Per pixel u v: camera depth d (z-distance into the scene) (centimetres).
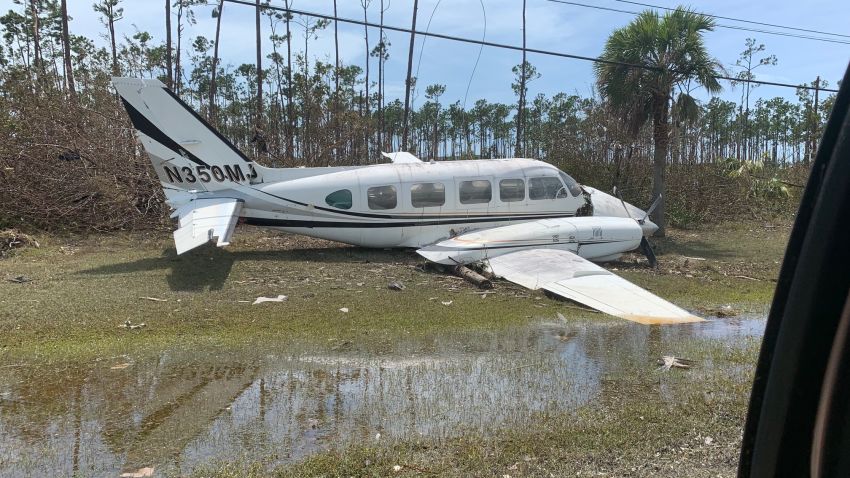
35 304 796
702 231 1747
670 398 506
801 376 162
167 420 458
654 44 1438
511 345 674
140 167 1505
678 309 718
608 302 758
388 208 1207
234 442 420
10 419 458
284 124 2397
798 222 160
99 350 634
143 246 1274
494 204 1242
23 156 1368
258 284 960
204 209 1097
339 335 704
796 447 168
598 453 402
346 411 477
